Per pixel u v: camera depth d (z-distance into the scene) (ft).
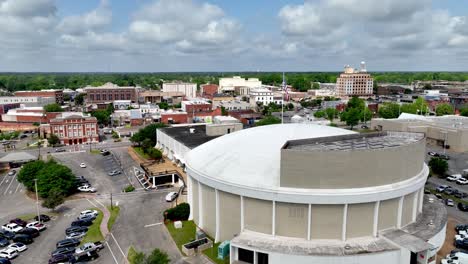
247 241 179.42
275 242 177.78
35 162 320.70
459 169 371.35
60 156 440.04
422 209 221.87
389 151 178.70
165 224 235.40
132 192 304.09
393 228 188.03
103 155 442.50
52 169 299.99
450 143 459.32
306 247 172.04
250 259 179.22
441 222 201.46
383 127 536.83
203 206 219.82
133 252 200.13
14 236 220.02
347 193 171.53
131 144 511.40
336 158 171.63
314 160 172.76
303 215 177.88
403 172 187.32
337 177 173.47
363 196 172.76
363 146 198.29
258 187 182.39
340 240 177.99
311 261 162.91
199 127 458.50
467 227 224.94
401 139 219.00
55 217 255.50
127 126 649.20
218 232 205.46
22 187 326.03
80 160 419.95
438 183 326.44
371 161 175.22
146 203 276.82
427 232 188.24
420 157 203.31
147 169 336.29
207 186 211.41
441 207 225.97
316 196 171.73
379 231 183.32
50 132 520.42
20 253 204.03
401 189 181.57
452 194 291.58
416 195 197.88
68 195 300.40
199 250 198.59
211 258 191.31
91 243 203.82
